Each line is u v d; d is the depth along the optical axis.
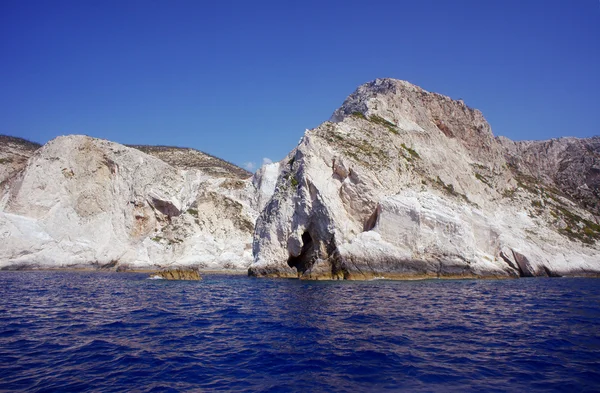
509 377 10.33
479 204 51.44
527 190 62.22
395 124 54.03
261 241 44.69
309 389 9.62
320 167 41.88
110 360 11.98
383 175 41.91
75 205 66.19
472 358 11.93
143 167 72.88
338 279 37.16
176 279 41.78
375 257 37.41
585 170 77.38
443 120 61.22
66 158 67.38
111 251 63.97
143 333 15.56
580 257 47.75
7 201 63.00
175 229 63.84
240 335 15.10
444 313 19.41
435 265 38.34
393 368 11.03
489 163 60.47
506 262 44.25
